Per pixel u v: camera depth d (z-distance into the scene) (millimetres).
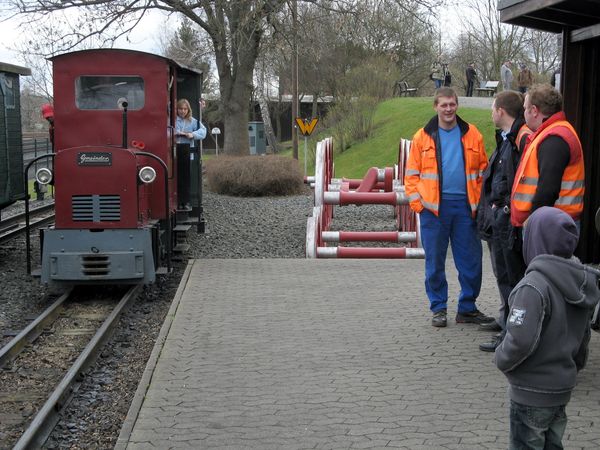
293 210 18594
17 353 7246
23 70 13188
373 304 8117
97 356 7133
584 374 5586
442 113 6828
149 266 9266
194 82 12969
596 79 8609
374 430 4730
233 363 6160
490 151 30219
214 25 25547
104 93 10383
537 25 8875
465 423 4797
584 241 8812
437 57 47375
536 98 5332
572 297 3371
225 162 23000
